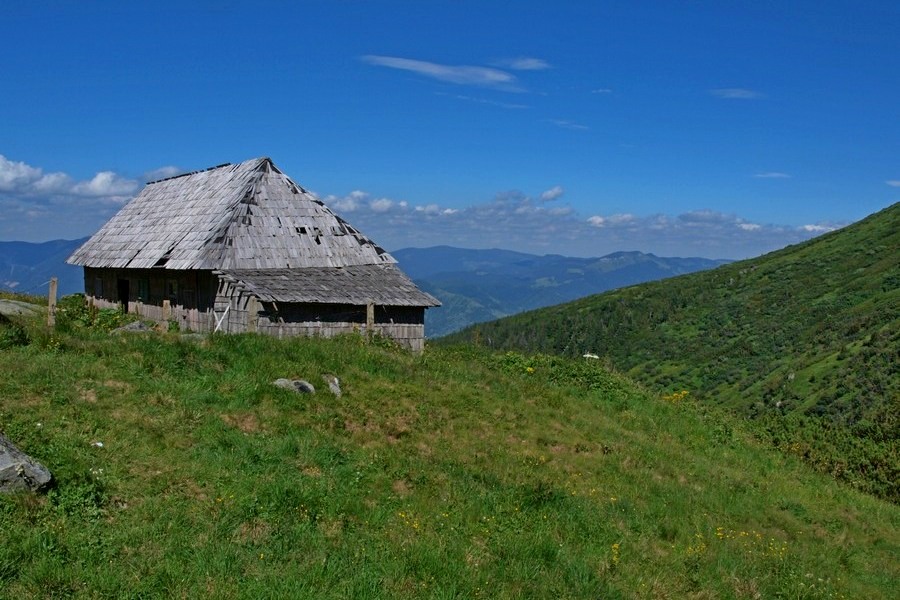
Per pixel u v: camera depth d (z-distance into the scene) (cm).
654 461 1944
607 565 1185
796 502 1950
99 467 1094
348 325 2853
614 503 1544
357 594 893
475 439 1745
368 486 1284
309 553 982
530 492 1415
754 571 1364
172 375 1567
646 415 2438
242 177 3425
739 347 10200
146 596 825
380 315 2936
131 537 936
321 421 1545
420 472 1411
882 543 1828
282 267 3072
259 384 1603
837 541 1739
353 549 1013
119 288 3738
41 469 1002
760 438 2627
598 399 2464
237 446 1291
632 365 11512
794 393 7069
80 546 895
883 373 6294
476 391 2098
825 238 15362
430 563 1013
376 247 3403
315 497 1144
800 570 1436
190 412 1382
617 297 15862
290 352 1894
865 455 2598
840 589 1412
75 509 972
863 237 13988
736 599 1227
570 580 1088
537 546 1166
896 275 10619
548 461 1731
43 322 2262
